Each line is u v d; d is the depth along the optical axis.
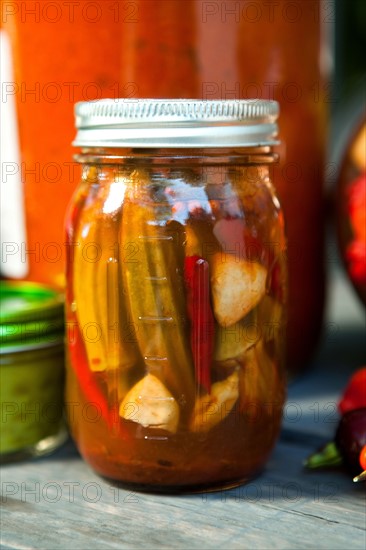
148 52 0.53
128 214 0.46
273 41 0.56
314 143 0.59
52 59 0.54
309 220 0.59
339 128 0.91
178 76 0.54
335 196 0.59
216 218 0.46
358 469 0.48
